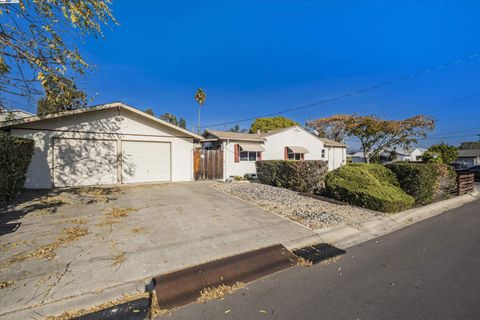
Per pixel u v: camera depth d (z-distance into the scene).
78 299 2.85
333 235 5.36
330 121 29.00
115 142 11.30
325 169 10.82
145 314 2.63
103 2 5.49
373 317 2.58
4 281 3.10
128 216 6.06
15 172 7.25
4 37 5.12
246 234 5.12
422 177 8.29
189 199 8.24
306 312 2.67
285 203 7.98
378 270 3.70
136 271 3.49
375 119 24.53
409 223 6.59
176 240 4.64
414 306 2.77
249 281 3.35
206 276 3.42
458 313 2.64
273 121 31.69
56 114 9.79
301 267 3.81
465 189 11.61
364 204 7.59
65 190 9.31
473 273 3.59
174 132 12.75
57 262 3.63
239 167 16.55
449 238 5.27
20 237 4.54
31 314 2.58
